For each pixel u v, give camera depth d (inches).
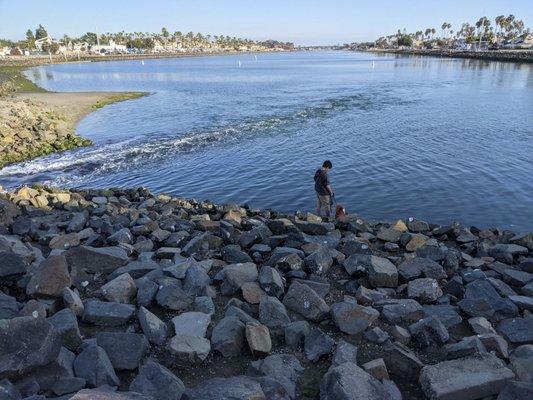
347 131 1268.5
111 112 1772.9
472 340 243.3
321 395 208.8
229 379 205.0
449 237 510.3
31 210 546.9
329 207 622.8
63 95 2256.4
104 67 6063.0
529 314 293.6
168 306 290.4
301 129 1316.4
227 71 4825.3
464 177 824.3
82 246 353.1
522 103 1758.1
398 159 951.0
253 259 395.2
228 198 768.3
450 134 1191.6
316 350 247.4
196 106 1902.1
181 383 209.2
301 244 414.6
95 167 982.4
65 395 192.1
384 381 220.5
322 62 7455.7
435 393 206.2
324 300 309.7
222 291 318.3
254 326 255.6
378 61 7140.8
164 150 1111.6
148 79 3725.4
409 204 705.6
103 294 296.2
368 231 508.1
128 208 621.3
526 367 234.1
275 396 203.2
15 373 195.5
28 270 319.3
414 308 285.6
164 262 371.6
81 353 223.5
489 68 4173.2
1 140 1112.8
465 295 317.7
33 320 211.6
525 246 464.4
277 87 2760.8
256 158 1003.9
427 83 2805.1
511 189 757.9
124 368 229.0
